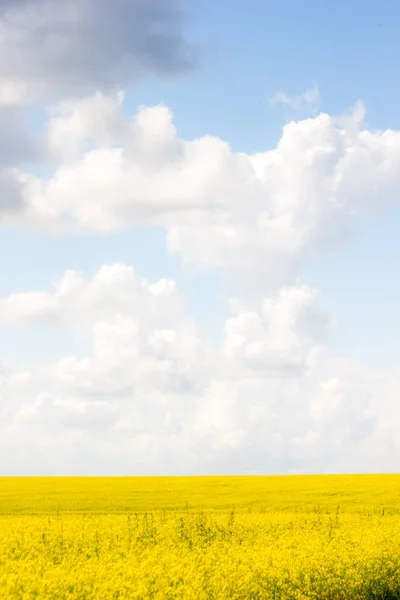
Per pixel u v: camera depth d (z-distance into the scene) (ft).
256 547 64.08
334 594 50.57
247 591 45.70
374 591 51.90
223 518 89.71
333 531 77.46
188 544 67.62
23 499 126.72
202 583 45.78
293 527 81.51
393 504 123.95
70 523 79.46
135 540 68.23
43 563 52.39
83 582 44.21
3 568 49.88
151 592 43.24
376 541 67.87
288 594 47.06
